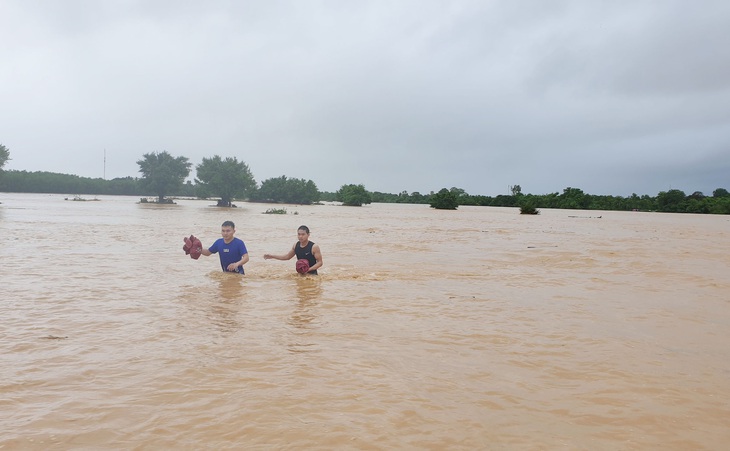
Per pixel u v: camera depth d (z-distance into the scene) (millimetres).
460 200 105250
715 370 4867
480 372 4703
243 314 6895
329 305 7641
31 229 21031
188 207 61438
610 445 3301
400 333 6051
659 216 55406
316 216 42031
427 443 3262
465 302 8062
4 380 4270
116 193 133000
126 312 6840
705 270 12266
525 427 3541
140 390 4090
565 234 25047
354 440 3279
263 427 3449
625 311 7500
